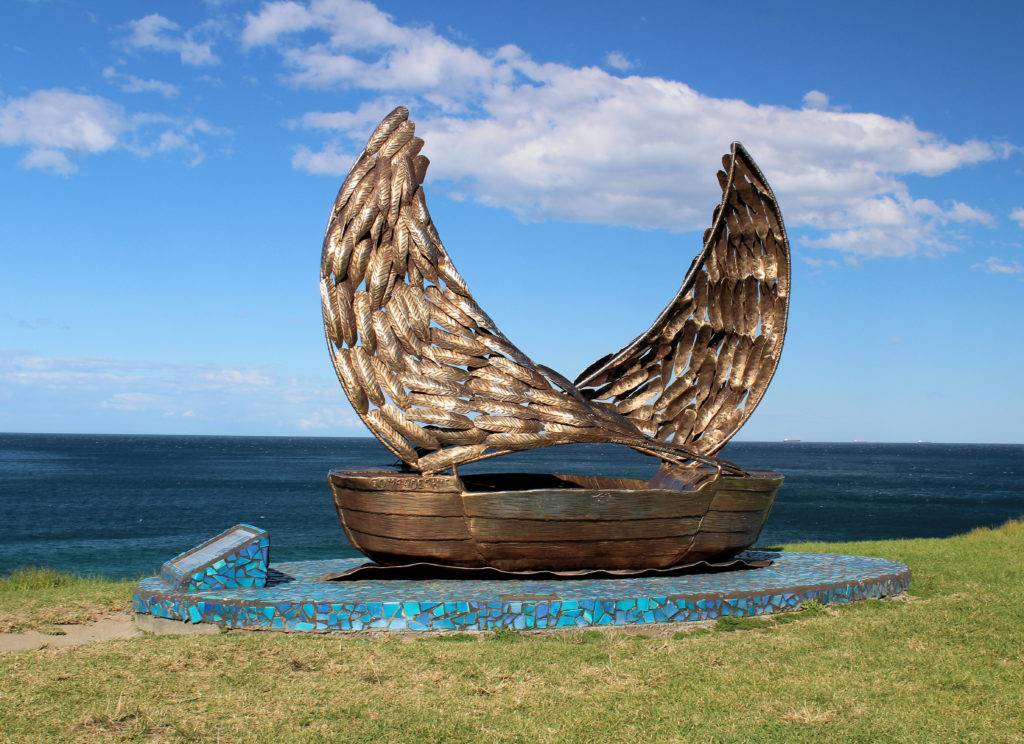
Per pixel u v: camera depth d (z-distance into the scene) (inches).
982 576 406.6
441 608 304.2
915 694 231.3
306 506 1360.7
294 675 250.5
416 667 257.4
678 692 233.8
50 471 2474.2
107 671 253.3
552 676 248.2
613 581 345.7
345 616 303.0
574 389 364.5
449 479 336.2
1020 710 219.0
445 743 199.8
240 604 308.5
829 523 1114.1
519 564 345.1
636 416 410.3
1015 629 296.7
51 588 421.7
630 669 254.7
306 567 401.7
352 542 356.8
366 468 385.7
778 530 1021.2
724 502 363.3
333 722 212.2
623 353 404.5
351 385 344.5
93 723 211.5
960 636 288.5
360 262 346.6
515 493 335.3
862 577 361.7
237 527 368.5
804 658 264.5
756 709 220.5
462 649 277.9
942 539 590.2
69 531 992.2
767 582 346.9
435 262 355.6
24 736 202.1
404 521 339.3
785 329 409.1
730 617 318.3
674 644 283.0
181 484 1927.9
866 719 213.2
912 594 370.0
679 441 410.3
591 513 340.5
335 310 344.8
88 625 329.1
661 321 402.9
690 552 361.1
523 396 352.2
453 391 348.5
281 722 212.2
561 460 4197.8
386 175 352.5
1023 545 537.6
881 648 274.8
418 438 346.3
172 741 200.1
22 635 310.8
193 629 309.6
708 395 414.6
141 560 750.5
